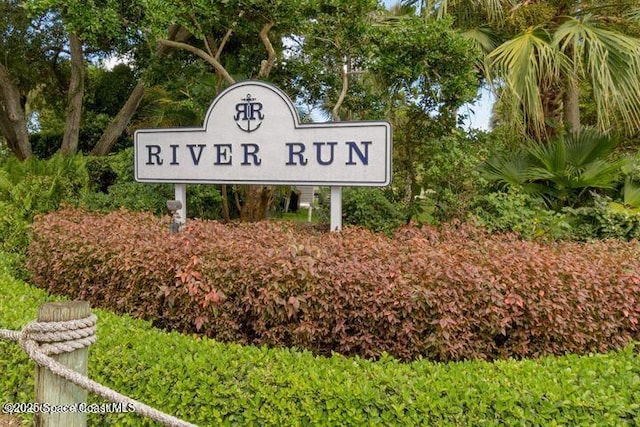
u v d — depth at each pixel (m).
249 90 4.20
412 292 2.42
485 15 6.77
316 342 2.57
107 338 2.45
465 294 2.44
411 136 5.98
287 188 8.20
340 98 5.89
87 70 11.58
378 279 2.49
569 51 6.27
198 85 6.34
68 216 4.16
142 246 3.02
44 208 5.51
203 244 2.91
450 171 5.46
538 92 5.61
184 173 4.48
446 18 5.59
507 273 2.52
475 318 2.45
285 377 2.08
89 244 3.29
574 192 5.77
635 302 2.50
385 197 5.77
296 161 4.07
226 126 4.29
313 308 2.54
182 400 2.13
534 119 5.82
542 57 5.56
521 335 2.49
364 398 1.95
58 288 3.51
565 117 6.75
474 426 1.88
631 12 6.39
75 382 1.64
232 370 2.16
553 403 1.87
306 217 11.15
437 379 2.05
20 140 10.41
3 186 5.61
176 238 3.09
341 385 2.01
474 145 6.00
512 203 4.92
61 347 1.76
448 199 5.35
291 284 2.55
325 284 2.53
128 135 11.15
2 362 2.58
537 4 6.35
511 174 5.81
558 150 5.53
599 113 5.57
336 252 2.83
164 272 2.87
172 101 8.02
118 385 2.24
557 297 2.46
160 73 6.37
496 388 1.95
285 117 4.08
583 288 2.51
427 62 5.46
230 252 2.78
